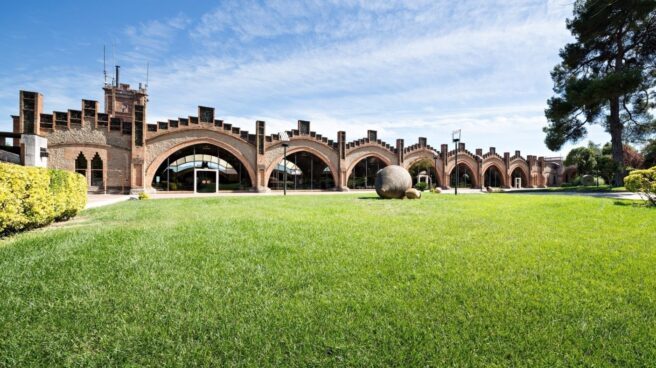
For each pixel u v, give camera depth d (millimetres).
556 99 28969
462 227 7672
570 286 3701
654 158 36375
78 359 2357
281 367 2273
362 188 42188
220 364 2311
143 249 5344
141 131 27078
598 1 10523
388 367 2273
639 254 5023
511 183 59062
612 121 28266
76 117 25031
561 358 2373
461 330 2730
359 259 4781
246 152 32875
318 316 2977
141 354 2424
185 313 3045
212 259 4801
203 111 30375
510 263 4586
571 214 9867
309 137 37062
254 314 3021
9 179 6477
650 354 2383
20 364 2297
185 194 28625
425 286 3697
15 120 23109
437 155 48062
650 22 24422
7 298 3346
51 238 6219
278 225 7906
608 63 29703
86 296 3416
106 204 15492
